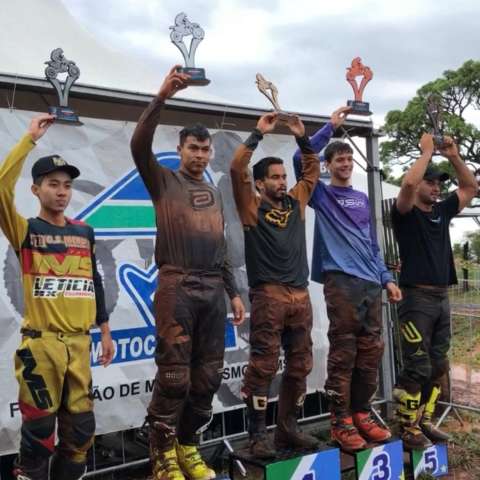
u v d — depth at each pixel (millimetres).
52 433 2850
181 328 2988
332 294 3705
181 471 3229
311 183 3660
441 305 4125
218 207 3197
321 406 5273
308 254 4996
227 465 4488
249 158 3338
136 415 4195
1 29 6574
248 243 3434
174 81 2850
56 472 2961
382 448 3725
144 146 2934
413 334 4066
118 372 4133
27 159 3848
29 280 2857
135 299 4219
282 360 4809
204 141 3146
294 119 3568
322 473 3475
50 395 2834
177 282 2998
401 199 4016
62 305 2871
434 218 4133
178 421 3213
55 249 2906
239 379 4613
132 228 4238
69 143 4020
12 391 3768
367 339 3766
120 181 4199
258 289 3400
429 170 4086
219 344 3133
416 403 4074
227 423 4848
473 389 6578
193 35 3088
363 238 3803
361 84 4020
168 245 3037
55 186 2928
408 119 18312
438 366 4234
